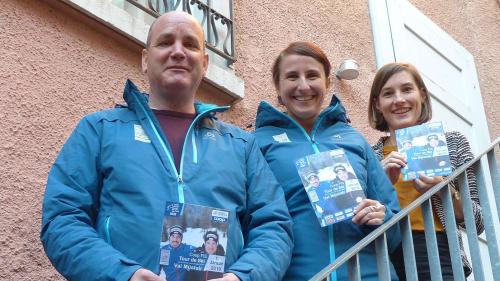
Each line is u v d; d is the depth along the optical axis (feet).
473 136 19.92
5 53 9.98
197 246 6.77
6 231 9.20
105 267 6.62
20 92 9.96
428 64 19.39
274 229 7.79
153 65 8.42
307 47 9.78
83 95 10.77
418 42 19.42
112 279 6.54
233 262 7.43
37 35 10.48
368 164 9.29
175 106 8.44
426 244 9.03
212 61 13.15
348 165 8.59
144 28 11.76
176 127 8.24
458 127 19.39
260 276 7.13
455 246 8.49
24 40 10.28
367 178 9.13
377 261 7.72
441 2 22.13
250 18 14.64
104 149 7.73
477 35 23.36
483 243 17.35
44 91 10.28
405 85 10.72
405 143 9.72
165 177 7.57
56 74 10.52
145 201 7.29
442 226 9.73
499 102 22.44
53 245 6.89
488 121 21.86
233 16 14.07
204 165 7.87
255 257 7.30
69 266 6.75
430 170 9.42
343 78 16.38
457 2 23.02
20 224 9.37
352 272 7.28
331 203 8.36
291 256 8.26
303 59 9.68
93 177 7.55
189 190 7.55
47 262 9.52
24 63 10.16
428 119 10.87
